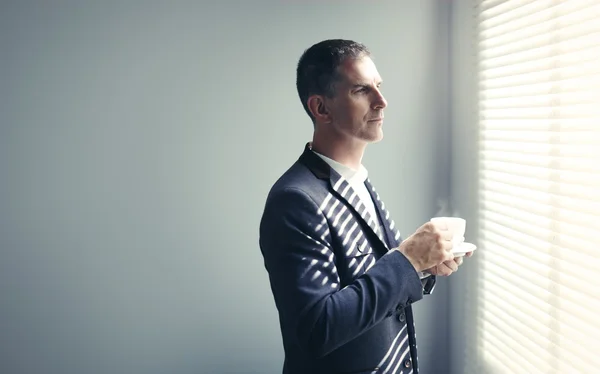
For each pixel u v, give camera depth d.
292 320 1.20
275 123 2.31
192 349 2.36
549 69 1.69
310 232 1.24
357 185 1.40
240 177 2.31
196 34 2.24
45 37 2.16
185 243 2.31
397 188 2.41
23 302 2.23
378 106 1.31
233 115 2.29
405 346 1.38
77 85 2.19
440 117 2.40
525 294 1.87
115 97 2.22
